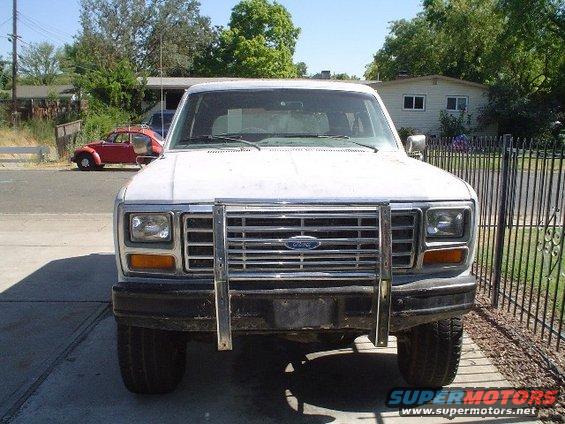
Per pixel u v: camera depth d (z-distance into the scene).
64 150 24.17
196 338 3.50
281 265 2.95
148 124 25.30
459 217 3.13
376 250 2.96
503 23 35.78
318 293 2.94
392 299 3.01
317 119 4.50
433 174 3.45
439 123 32.66
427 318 3.06
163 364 3.46
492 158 6.07
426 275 3.13
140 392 3.64
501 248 5.36
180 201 3.00
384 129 4.54
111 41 53.91
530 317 4.95
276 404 3.60
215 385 3.86
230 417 3.44
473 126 32.59
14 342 4.62
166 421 3.39
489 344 4.54
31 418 3.43
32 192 14.36
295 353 4.39
